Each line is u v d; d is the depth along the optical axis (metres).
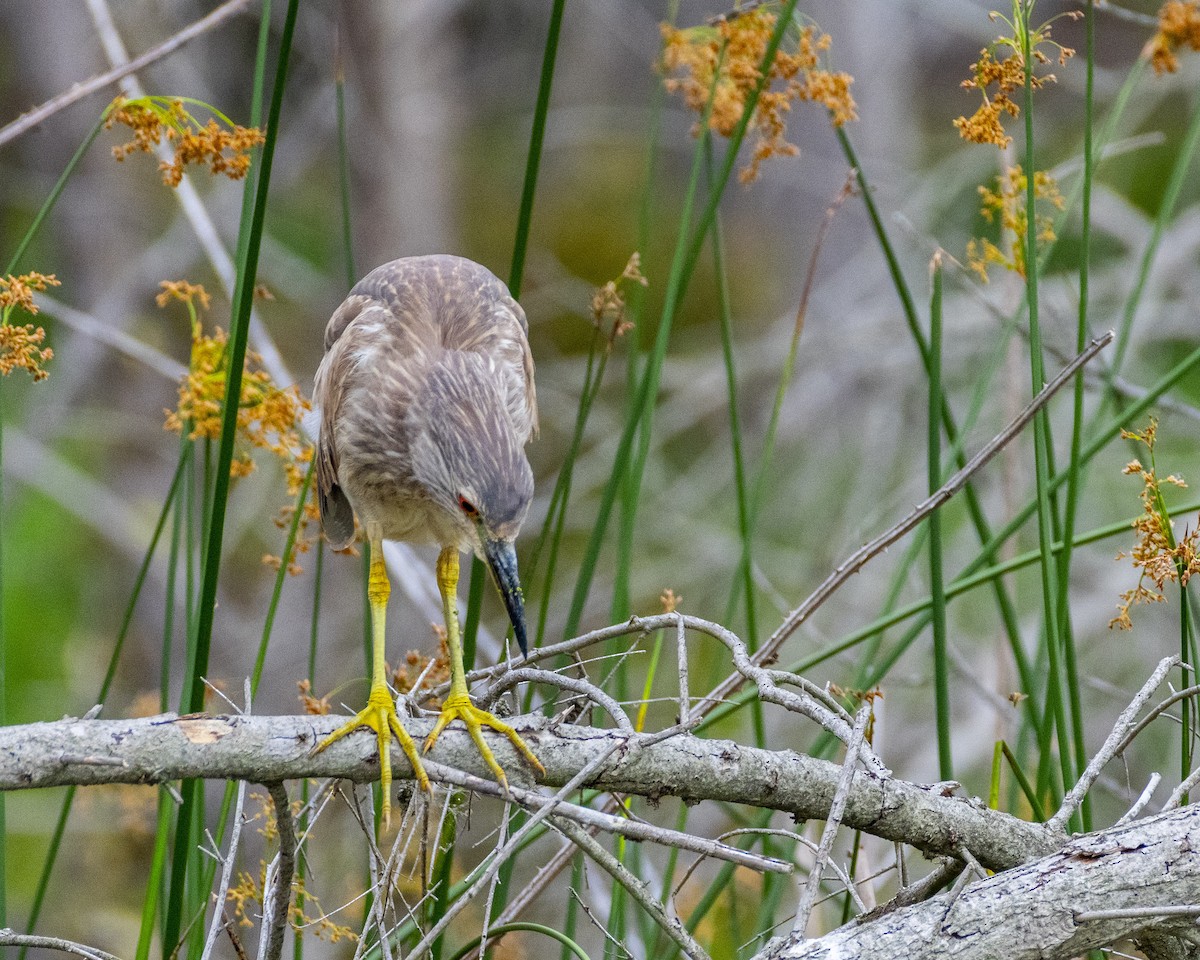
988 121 7.04
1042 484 6.62
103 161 20.44
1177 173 8.38
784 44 9.59
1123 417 7.76
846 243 20.48
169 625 7.73
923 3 18.97
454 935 10.21
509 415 7.73
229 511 19.31
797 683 6.15
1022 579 16.33
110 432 20.80
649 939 7.73
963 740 14.91
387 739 5.82
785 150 8.73
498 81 26.27
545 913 12.82
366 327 8.05
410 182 19.23
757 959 5.49
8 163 21.12
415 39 19.14
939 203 17.11
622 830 5.08
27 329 6.86
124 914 16.66
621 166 25.81
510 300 8.55
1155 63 8.20
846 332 18.09
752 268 24.08
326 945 13.17
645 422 7.95
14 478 20.05
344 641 17.78
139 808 12.48
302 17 20.94
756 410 20.98
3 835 7.19
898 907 6.05
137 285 20.66
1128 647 15.44
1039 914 5.46
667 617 6.27
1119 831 5.64
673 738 5.95
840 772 6.07
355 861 11.15
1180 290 19.03
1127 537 15.96
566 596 18.14
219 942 12.01
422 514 7.89
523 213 7.27
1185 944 5.93
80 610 20.95
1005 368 12.43
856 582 16.55
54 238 21.27
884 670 8.09
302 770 5.58
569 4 25.03
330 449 7.97
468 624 7.88
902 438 18.95
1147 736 14.02
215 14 8.90
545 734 6.07
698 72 8.82
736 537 17.58
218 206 20.23
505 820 6.07
